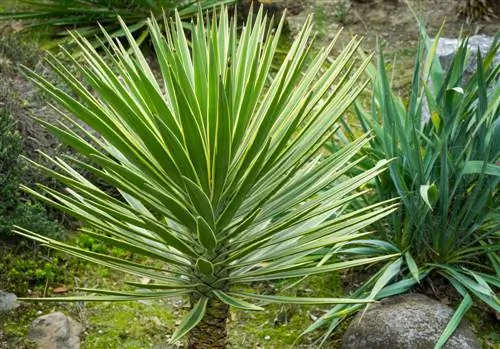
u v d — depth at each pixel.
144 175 2.47
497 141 3.59
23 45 4.90
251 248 2.29
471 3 6.05
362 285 3.72
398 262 3.47
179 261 2.44
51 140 4.12
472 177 3.56
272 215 2.48
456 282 3.50
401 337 3.15
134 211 2.36
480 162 3.38
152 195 2.21
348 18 6.22
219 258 2.43
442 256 3.60
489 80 3.51
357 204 3.75
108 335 3.42
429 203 3.25
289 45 5.84
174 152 2.17
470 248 3.60
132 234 2.53
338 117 2.44
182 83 2.19
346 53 2.57
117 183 2.23
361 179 2.54
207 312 2.56
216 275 2.46
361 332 3.24
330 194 2.54
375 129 3.79
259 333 3.49
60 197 2.37
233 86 2.43
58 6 5.66
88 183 2.53
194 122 2.11
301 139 2.48
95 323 3.47
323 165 2.55
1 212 3.65
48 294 3.58
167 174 2.28
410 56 5.70
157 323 3.51
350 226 2.48
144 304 3.62
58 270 3.70
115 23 5.67
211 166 2.29
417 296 3.41
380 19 6.21
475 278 3.42
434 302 3.37
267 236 2.29
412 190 3.45
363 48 5.85
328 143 4.07
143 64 2.56
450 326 3.19
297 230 2.56
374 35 6.02
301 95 2.50
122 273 3.80
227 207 2.29
